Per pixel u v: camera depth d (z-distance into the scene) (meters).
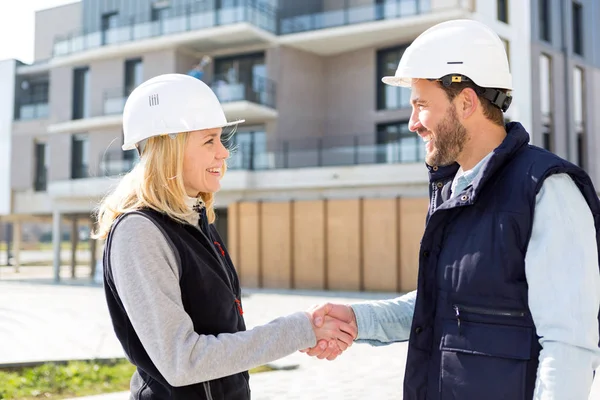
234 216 21.36
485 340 1.91
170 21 25.52
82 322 11.52
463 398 1.92
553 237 1.80
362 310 2.39
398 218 18.47
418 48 2.10
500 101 2.07
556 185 1.88
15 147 32.25
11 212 32.16
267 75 24.64
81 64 28.44
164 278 1.94
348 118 24.84
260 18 24.42
